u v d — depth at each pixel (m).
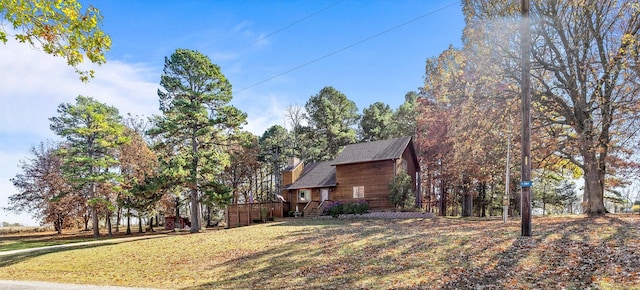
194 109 29.69
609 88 17.69
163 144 30.56
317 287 9.69
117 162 34.44
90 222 48.34
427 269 10.18
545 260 9.62
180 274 13.26
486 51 18.98
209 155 29.70
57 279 13.86
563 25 18.28
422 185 43.59
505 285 8.05
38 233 43.41
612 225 13.64
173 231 36.03
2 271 16.98
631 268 8.17
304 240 17.16
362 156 32.00
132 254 18.67
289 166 38.56
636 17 16.83
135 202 31.80
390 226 19.69
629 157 19.73
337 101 54.25
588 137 17.75
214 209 46.69
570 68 18.16
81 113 33.41
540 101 18.80
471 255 11.01
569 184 45.28
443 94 23.09
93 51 6.58
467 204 35.12
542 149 19.94
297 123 51.97
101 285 11.84
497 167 23.61
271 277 11.45
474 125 20.39
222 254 16.22
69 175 32.16
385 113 52.31
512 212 40.00
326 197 34.19
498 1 18.45
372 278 9.99
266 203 33.12
